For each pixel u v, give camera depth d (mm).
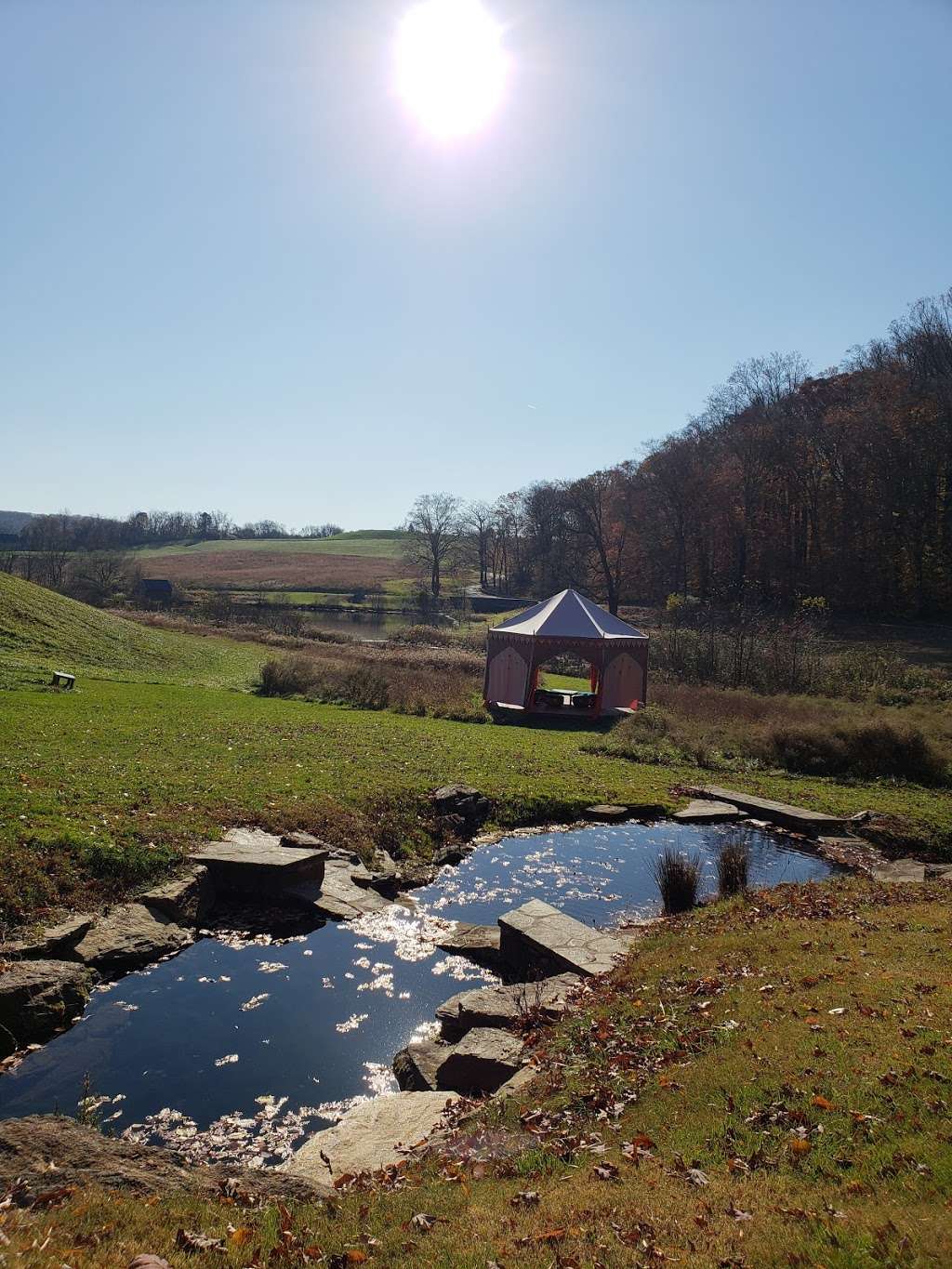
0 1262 3604
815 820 16812
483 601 83062
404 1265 4051
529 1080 6785
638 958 9359
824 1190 4531
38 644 31688
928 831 16625
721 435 68688
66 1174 4723
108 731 18828
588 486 73875
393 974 10047
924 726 23625
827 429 60969
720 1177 4805
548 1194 4785
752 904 11086
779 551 64188
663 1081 6180
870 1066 5906
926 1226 4035
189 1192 4828
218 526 176875
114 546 126125
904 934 9227
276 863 11797
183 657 37312
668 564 71812
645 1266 3949
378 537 176875
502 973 10273
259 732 21031
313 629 54969
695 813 17562
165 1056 7926
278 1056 8055
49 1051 7844
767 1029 6805
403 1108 6750
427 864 14328
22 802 12156
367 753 19578
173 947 10203
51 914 9828
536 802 17344
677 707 28750
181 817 13055
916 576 54531
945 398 54719
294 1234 4406
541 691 32500
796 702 28312
